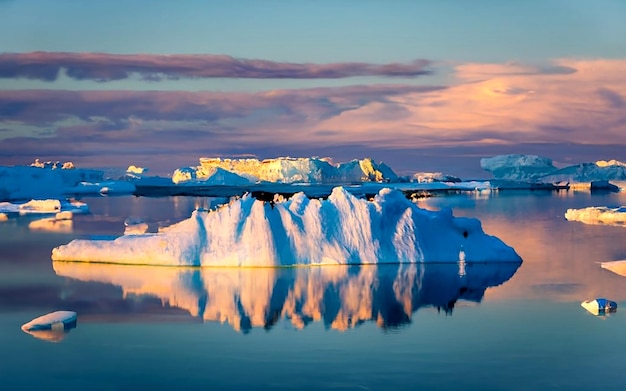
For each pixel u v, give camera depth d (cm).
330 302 4656
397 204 5881
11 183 16900
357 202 5769
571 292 4909
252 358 3638
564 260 6109
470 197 16975
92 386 3316
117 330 4069
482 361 3584
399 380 3359
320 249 5612
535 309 4488
